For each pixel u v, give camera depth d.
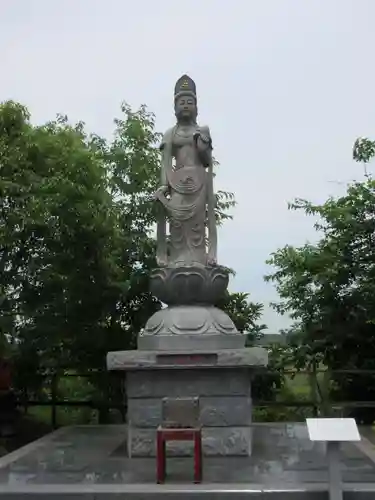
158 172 17.72
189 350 10.42
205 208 11.52
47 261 15.26
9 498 7.73
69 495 7.69
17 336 16.23
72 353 17.19
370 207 16.59
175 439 8.19
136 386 10.47
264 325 19.20
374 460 9.77
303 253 17.45
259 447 11.12
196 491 7.58
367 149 16.89
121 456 10.48
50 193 14.36
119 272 16.73
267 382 18.00
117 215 15.82
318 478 8.23
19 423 17.73
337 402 17.06
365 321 16.86
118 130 18.08
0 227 14.05
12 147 14.36
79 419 19.05
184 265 11.09
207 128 11.68
